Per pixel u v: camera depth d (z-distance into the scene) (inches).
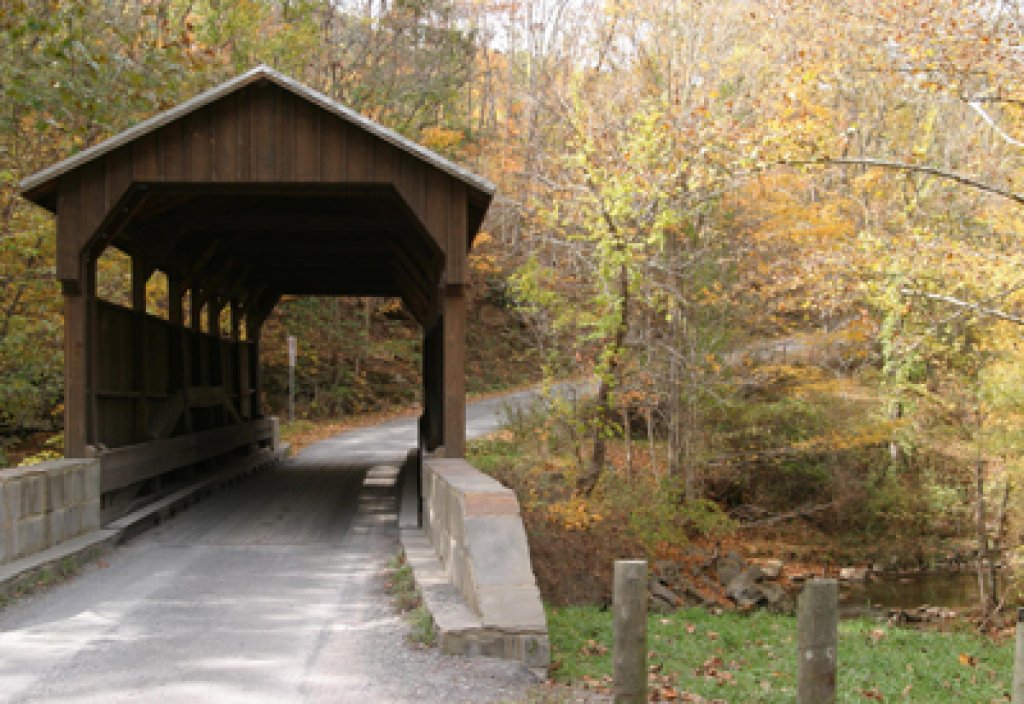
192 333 552.1
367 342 1322.6
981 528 580.7
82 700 183.2
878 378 648.4
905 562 670.5
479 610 213.6
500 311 1398.9
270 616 253.3
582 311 585.6
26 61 485.4
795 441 674.8
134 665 207.3
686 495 638.5
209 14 800.9
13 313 583.2
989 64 383.9
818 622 147.3
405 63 1175.6
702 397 634.2
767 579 611.5
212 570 320.8
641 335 615.8
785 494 726.5
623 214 516.7
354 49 1242.6
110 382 408.8
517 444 705.6
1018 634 128.4
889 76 449.7
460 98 1290.6
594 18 935.0
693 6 666.2
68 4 525.0
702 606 504.1
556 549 504.7
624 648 172.7
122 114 536.7
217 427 594.2
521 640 209.5
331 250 587.8
